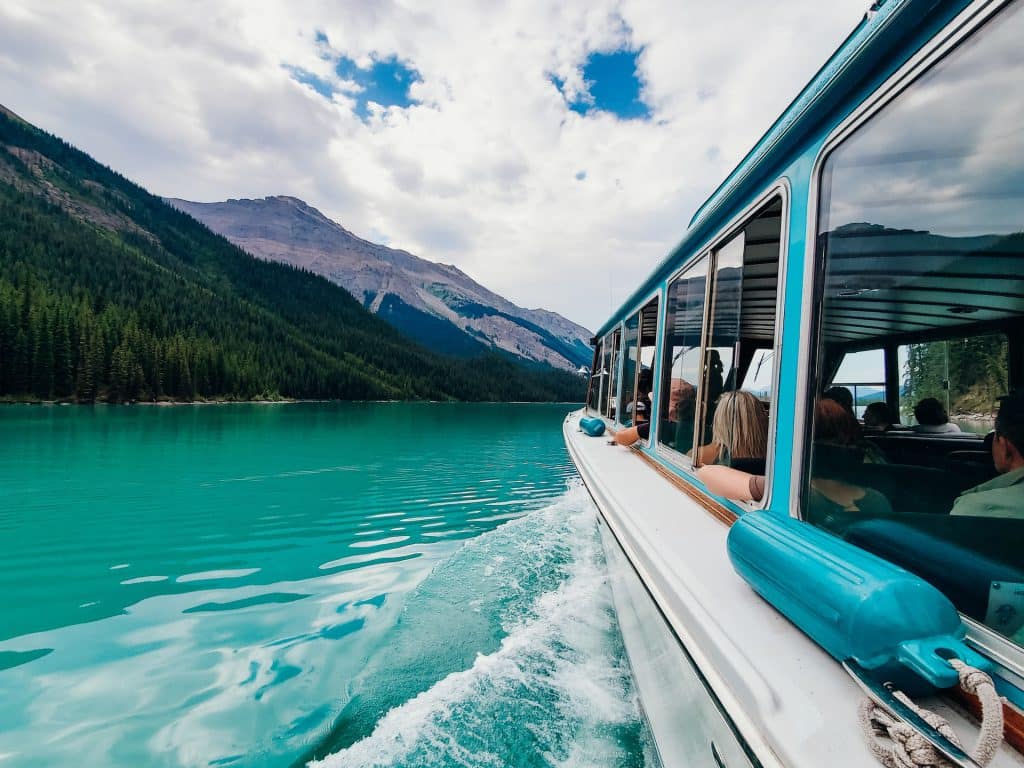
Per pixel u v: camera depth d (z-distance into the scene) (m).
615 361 8.02
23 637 4.36
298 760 2.71
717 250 3.35
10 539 7.61
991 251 1.77
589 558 5.99
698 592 2.01
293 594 5.37
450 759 2.62
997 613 1.35
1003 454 1.77
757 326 3.80
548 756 2.60
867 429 2.77
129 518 8.84
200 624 4.60
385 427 30.72
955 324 2.41
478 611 4.44
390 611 4.63
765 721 1.33
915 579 1.27
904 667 1.21
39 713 3.21
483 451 19.30
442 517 8.95
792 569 1.56
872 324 2.57
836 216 1.94
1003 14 1.28
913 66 1.53
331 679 3.55
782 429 2.13
